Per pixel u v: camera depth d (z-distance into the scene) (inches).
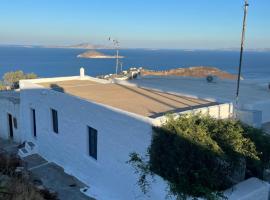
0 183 398.3
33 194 407.5
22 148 910.4
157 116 589.0
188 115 532.4
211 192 448.1
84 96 790.5
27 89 914.1
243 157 506.3
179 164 466.0
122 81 1088.2
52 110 808.9
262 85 999.0
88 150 692.7
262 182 514.9
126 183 585.6
